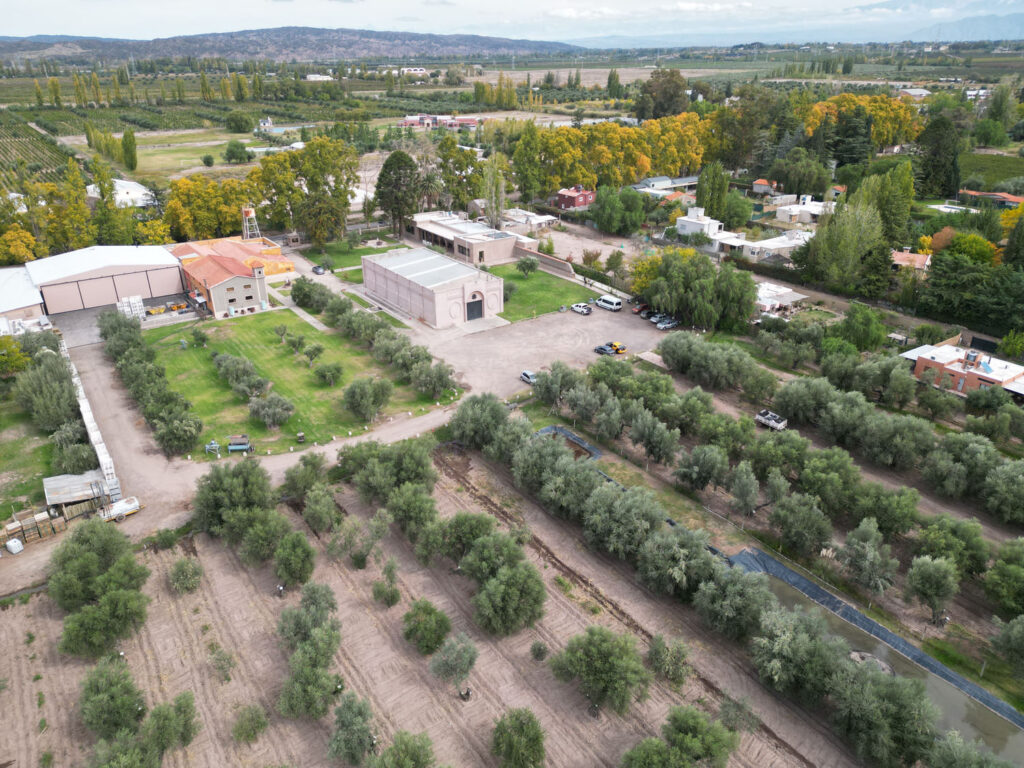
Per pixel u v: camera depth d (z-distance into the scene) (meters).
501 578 48.31
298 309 108.62
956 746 36.66
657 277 105.44
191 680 44.41
